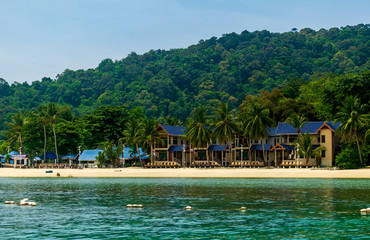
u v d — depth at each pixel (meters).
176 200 58.28
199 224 40.97
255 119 121.94
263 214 46.16
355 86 128.38
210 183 87.12
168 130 143.75
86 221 42.84
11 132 173.50
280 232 37.41
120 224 41.22
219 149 136.25
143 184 86.50
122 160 151.38
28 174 125.44
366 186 76.75
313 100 163.38
